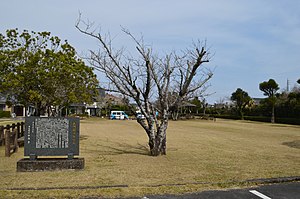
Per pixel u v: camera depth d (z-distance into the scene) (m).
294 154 10.60
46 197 5.03
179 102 9.65
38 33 12.37
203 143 13.78
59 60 11.68
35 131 7.17
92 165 7.88
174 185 5.89
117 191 5.42
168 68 10.53
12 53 11.13
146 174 6.87
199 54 9.19
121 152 10.51
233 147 12.40
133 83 9.45
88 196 5.14
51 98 12.05
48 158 7.65
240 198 5.23
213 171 7.32
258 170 7.50
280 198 5.25
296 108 39.41
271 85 47.28
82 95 12.86
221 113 58.78
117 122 34.38
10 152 9.55
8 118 36.12
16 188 5.45
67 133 7.33
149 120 9.70
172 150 11.06
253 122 41.94
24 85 11.24
